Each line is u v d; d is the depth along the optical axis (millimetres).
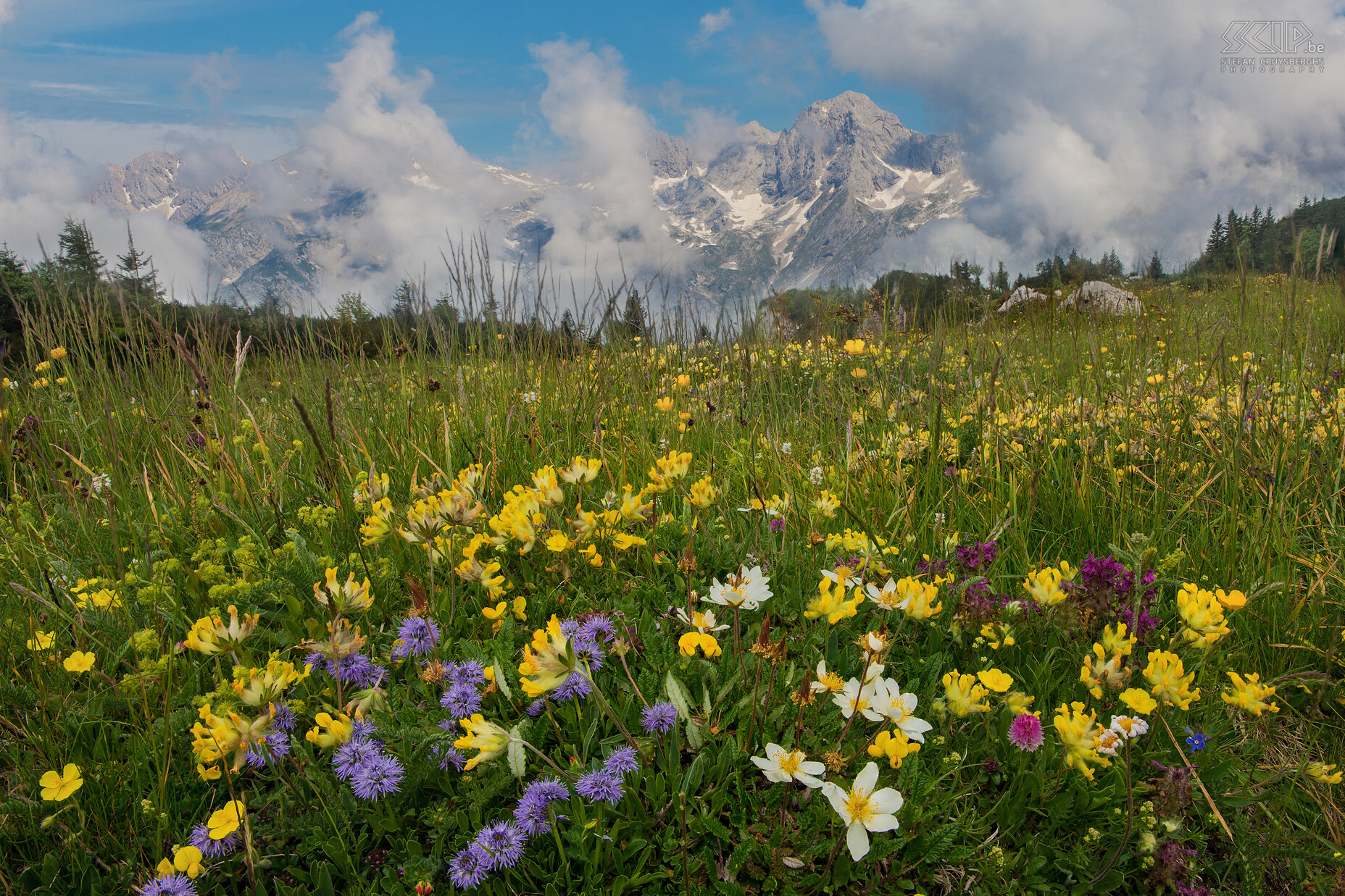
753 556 2600
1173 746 1909
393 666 2105
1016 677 2166
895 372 5184
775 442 3506
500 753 1590
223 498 2916
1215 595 1970
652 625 2254
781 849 1636
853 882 1658
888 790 1450
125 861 1617
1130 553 2334
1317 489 2986
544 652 1607
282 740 1659
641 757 1799
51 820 1527
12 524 2734
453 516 2141
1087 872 1662
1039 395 4340
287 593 2250
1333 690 2178
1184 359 5020
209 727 1521
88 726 1899
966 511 3150
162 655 1997
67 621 2199
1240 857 1733
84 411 3943
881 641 1678
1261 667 2336
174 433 3592
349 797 1679
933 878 1686
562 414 4125
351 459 3498
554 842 1656
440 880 1586
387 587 2406
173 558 2229
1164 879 1631
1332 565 2432
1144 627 2010
